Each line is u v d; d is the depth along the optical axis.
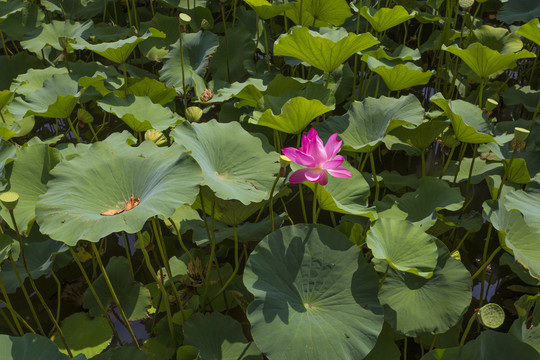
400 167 3.34
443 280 2.27
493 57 2.89
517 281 2.76
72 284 2.71
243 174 2.40
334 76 3.65
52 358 2.03
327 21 3.61
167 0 4.07
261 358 2.23
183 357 2.22
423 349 2.42
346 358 2.02
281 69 4.02
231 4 4.60
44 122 3.61
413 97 2.76
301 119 2.56
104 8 4.29
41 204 2.06
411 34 4.60
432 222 2.49
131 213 2.01
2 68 3.63
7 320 2.42
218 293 2.54
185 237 2.93
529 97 3.54
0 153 2.44
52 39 3.61
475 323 2.59
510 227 2.44
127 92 3.24
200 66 3.46
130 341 2.48
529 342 2.18
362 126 2.80
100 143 2.28
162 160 2.22
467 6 3.58
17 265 2.54
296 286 2.17
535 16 3.75
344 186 2.49
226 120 3.31
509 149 2.87
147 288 2.62
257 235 2.54
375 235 2.30
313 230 2.27
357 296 2.16
